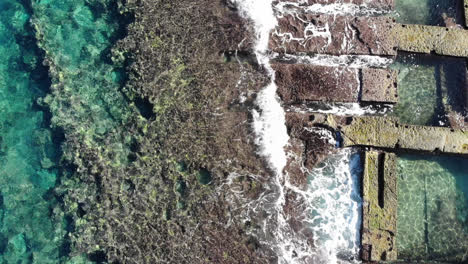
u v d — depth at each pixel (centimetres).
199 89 780
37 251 779
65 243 774
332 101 797
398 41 815
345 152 780
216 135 766
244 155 762
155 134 767
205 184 751
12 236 802
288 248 733
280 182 757
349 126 774
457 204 793
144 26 799
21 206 809
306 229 745
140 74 785
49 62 823
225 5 811
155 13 802
